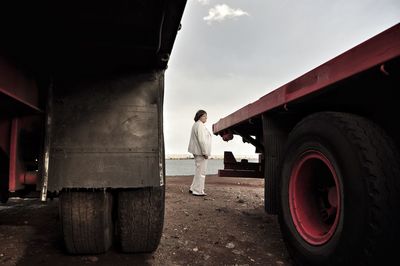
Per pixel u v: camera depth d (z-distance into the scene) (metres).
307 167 2.38
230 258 2.65
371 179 1.71
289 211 2.47
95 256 2.57
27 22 1.70
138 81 2.25
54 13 1.63
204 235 3.31
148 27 1.83
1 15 1.62
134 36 1.93
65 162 2.04
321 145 2.11
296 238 2.35
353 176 1.79
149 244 2.56
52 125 2.07
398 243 1.71
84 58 2.17
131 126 2.17
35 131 2.29
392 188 1.71
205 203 5.26
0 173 2.41
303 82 2.32
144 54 2.10
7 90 1.74
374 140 1.81
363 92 2.15
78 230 2.33
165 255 2.68
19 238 3.01
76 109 2.12
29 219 3.83
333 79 1.97
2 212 4.23
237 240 3.15
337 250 1.86
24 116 2.18
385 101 2.11
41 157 2.04
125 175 2.09
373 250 1.67
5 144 2.08
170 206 4.89
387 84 1.95
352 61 1.82
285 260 2.61
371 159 1.75
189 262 2.54
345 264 1.81
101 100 2.17
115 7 1.61
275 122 3.04
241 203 5.35
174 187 7.43
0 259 2.46
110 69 2.22
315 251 2.10
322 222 2.33
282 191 2.59
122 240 2.50
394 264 1.72
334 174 1.99
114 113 2.16
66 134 2.07
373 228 1.66
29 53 1.99
